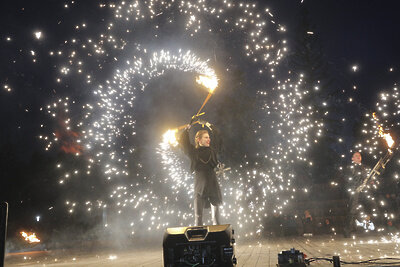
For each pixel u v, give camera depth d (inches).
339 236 462.3
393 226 456.4
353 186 372.5
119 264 238.2
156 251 399.2
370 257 197.8
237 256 247.6
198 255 133.7
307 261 176.1
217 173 221.1
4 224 126.7
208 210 518.0
